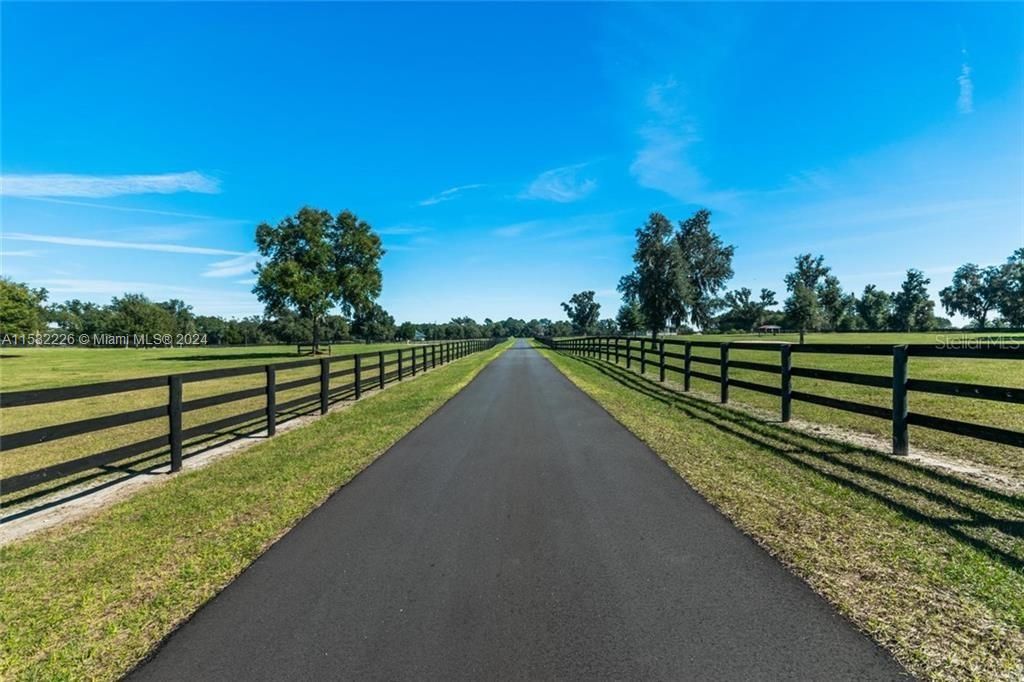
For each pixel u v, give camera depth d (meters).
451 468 6.08
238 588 3.31
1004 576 3.24
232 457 6.97
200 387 18.05
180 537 4.20
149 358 42.59
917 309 100.38
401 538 4.05
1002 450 6.46
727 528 4.11
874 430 7.74
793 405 10.18
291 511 4.73
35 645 2.77
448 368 23.62
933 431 7.71
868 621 2.79
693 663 2.47
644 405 10.61
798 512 4.41
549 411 10.16
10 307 52.12
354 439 7.87
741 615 2.87
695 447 6.84
